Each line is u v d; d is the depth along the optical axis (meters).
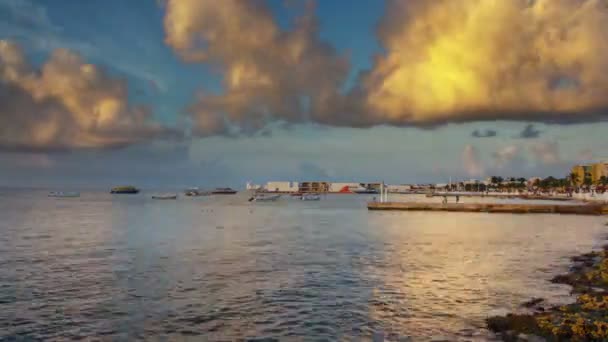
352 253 43.34
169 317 21.88
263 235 61.28
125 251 44.62
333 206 167.12
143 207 152.38
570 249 46.12
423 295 26.02
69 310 23.02
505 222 84.38
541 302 24.00
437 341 18.36
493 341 18.20
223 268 34.84
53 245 49.44
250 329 20.19
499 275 31.81
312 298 25.45
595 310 21.14
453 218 96.69
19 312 22.67
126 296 25.88
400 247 47.78
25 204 169.12
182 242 52.62
